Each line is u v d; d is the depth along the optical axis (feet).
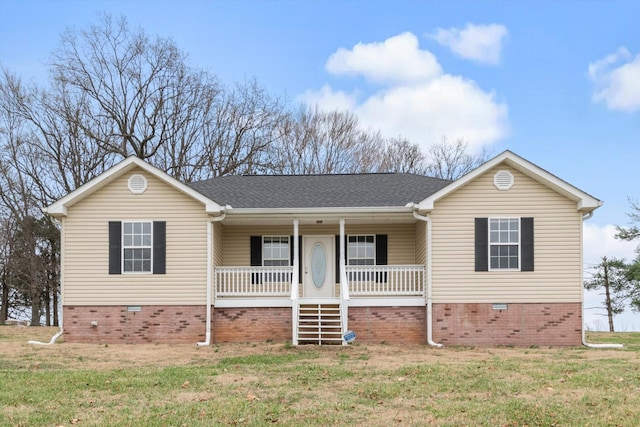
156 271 66.90
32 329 91.35
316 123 148.25
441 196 65.92
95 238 67.15
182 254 67.15
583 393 39.75
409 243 74.33
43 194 120.88
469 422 33.73
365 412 35.86
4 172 116.57
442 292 66.23
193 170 134.51
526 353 59.41
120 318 66.80
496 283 66.13
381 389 40.98
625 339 75.41
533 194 66.28
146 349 61.93
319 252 74.38
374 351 59.77
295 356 56.08
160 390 41.34
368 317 68.23
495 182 66.54
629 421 33.73
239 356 56.49
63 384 43.11
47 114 120.78
